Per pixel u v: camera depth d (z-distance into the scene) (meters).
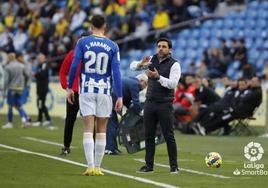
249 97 70.88
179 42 99.44
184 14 101.06
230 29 99.56
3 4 114.62
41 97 76.56
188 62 97.31
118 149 51.00
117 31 100.06
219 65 89.69
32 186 34.06
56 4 109.62
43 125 76.88
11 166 41.50
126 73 97.81
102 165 43.41
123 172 39.91
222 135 71.38
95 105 37.66
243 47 90.50
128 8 102.75
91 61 37.28
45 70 76.56
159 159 47.41
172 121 39.84
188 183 35.78
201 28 100.25
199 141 63.19
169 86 39.12
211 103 74.31
